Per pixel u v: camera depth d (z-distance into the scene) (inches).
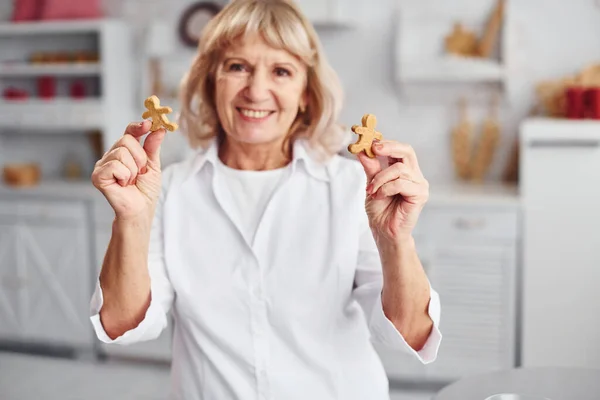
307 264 52.5
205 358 53.2
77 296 155.6
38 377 147.9
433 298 48.5
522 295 130.1
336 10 144.3
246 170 56.2
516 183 148.5
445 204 130.5
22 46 179.2
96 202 152.0
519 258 129.6
